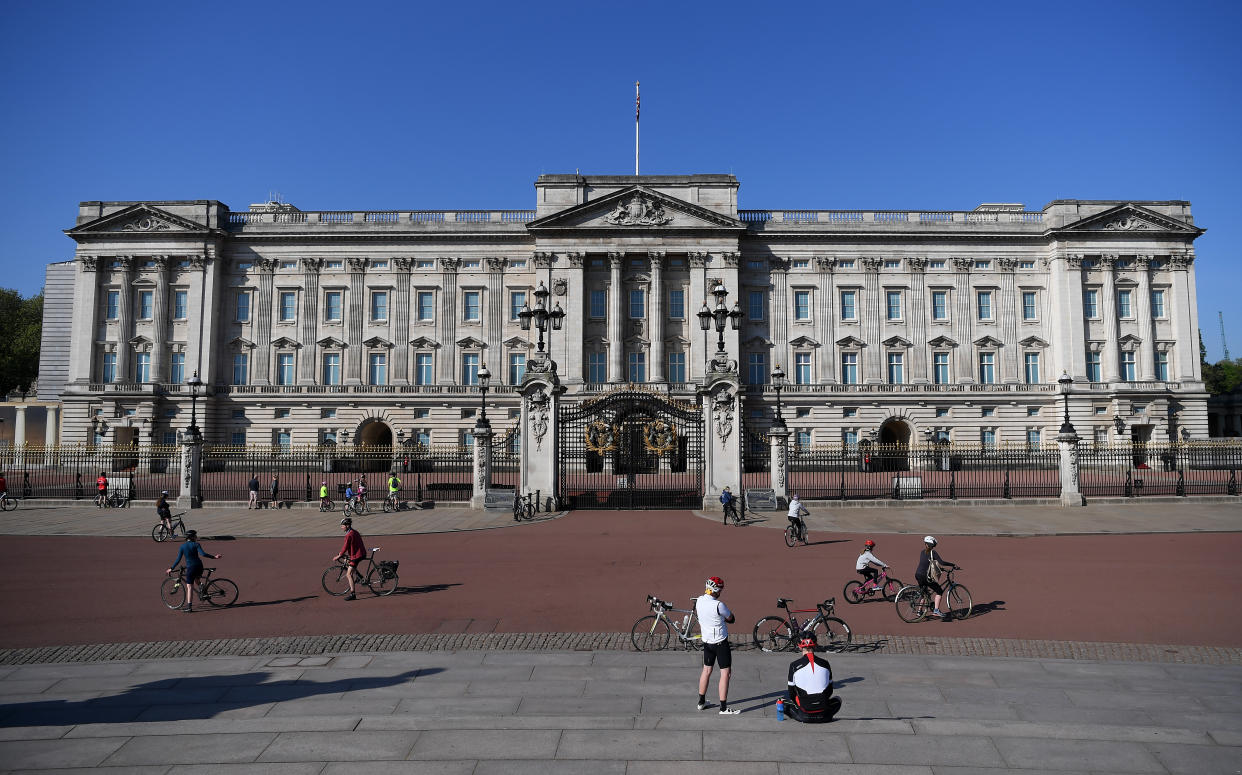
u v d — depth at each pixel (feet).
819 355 229.66
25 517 116.26
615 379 221.46
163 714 37.17
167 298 226.38
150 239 226.38
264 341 229.45
